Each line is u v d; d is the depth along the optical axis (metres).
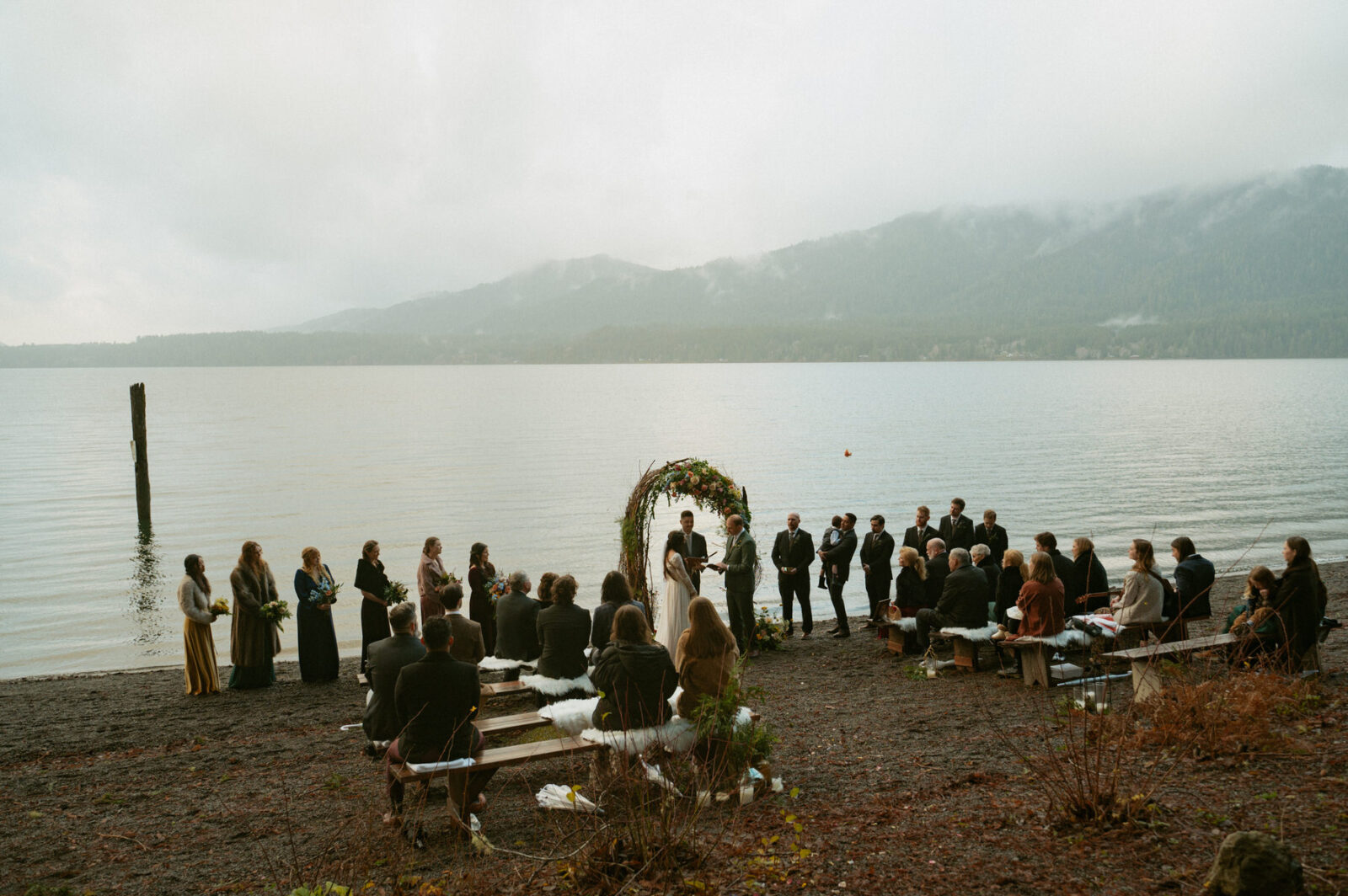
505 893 4.61
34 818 6.49
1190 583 9.62
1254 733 5.88
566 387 178.88
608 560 24.14
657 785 5.54
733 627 11.92
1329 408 83.19
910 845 4.76
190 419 87.31
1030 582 8.98
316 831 5.98
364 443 60.84
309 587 11.02
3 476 43.22
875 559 13.35
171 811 6.57
